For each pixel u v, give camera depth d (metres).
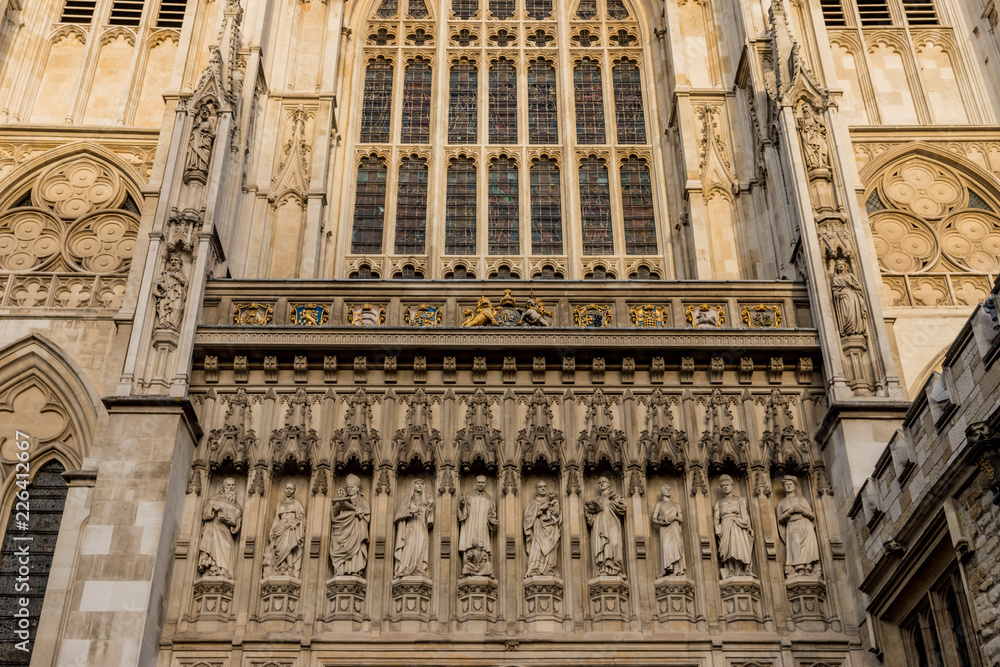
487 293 25.73
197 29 32.28
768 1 32.22
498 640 21.38
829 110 27.81
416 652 21.28
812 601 22.08
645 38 35.91
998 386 16.73
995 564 16.86
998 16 33.38
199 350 24.36
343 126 33.47
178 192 26.05
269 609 21.69
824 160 27.03
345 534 22.47
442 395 24.23
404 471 23.44
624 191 33.16
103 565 21.03
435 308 25.59
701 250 29.69
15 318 27.47
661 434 23.62
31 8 33.81
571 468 23.33
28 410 26.62
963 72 33.94
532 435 23.62
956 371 18.22
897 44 34.53
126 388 23.06
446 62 35.38
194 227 25.58
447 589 22.02
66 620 22.72
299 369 24.27
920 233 30.84
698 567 22.33
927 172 31.86
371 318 25.36
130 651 20.19
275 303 25.42
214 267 26.22
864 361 24.09
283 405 24.14
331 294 25.61
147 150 31.30
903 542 19.75
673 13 34.53
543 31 36.38
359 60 35.22
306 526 22.72
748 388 24.55
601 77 35.41
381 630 21.56
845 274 25.16
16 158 31.00
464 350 24.38
